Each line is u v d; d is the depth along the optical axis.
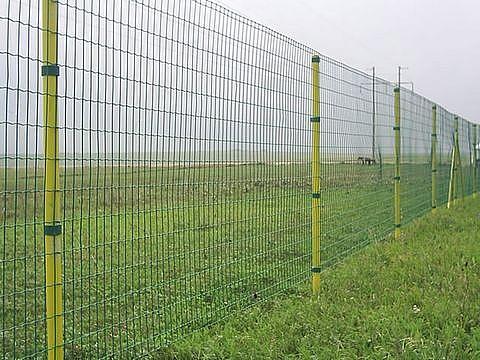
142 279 6.69
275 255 6.81
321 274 7.62
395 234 10.76
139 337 5.23
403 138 11.74
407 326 5.36
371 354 4.82
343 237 8.64
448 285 6.76
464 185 19.47
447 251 8.91
